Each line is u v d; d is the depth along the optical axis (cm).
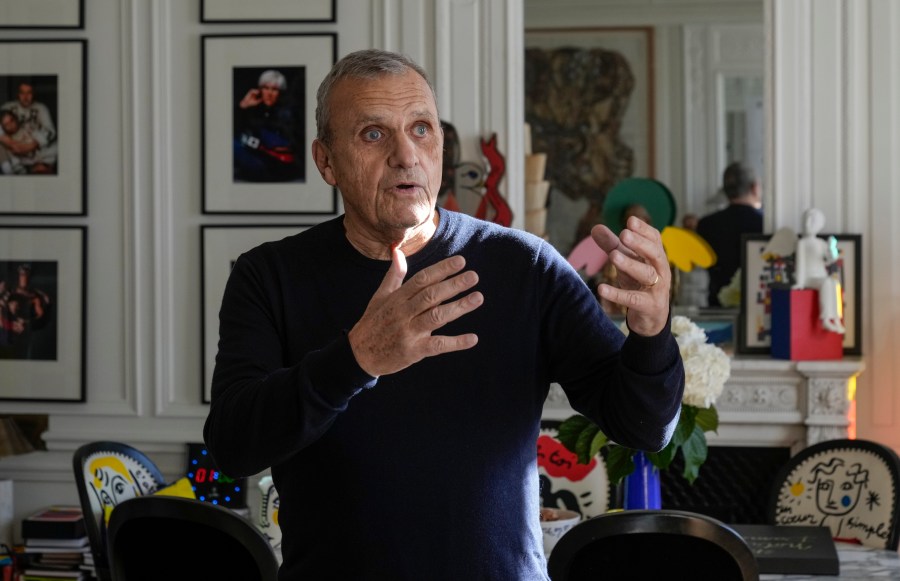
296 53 446
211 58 449
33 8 457
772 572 291
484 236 175
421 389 163
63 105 457
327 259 173
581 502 363
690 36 491
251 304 172
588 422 297
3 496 449
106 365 462
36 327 462
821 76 433
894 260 430
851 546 326
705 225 449
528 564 165
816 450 349
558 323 171
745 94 488
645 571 228
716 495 425
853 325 423
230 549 242
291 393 145
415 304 134
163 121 455
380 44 446
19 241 462
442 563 160
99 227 460
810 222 414
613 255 147
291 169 448
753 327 428
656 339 152
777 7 434
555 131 503
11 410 464
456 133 443
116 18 456
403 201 162
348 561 161
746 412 420
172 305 457
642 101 496
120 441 459
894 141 430
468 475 162
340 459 162
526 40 504
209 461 440
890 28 429
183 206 456
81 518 429
